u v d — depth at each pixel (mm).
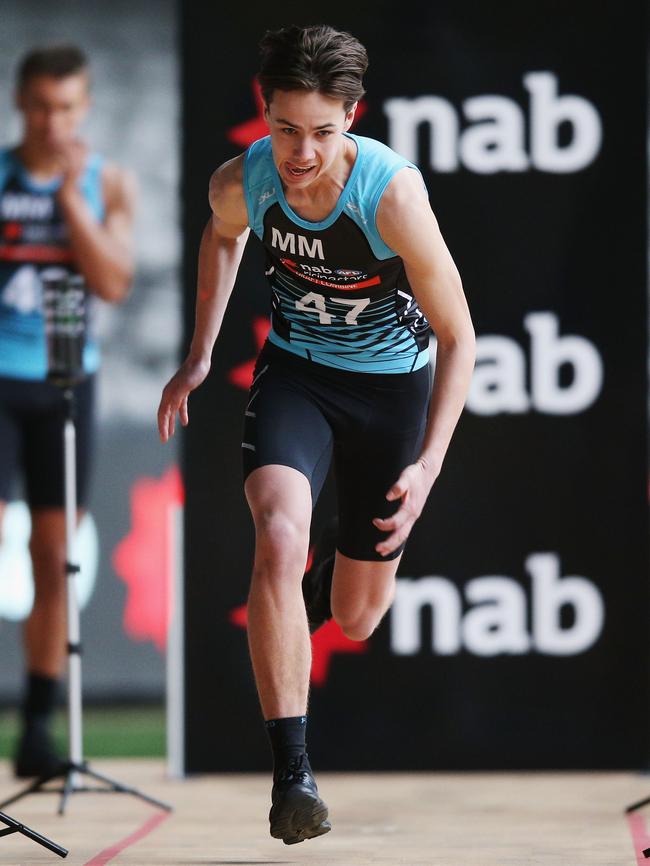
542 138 15047
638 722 15227
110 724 21094
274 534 9188
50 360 14305
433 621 15250
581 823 12375
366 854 10734
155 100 21859
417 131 15023
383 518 10742
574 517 15203
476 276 15117
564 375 15203
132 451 21828
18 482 21312
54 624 16656
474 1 14984
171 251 21891
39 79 18469
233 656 15211
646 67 15008
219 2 14867
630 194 15062
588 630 15242
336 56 8414
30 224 18281
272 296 10398
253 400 10281
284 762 8984
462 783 14797
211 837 11719
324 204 9195
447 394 9352
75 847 11219
